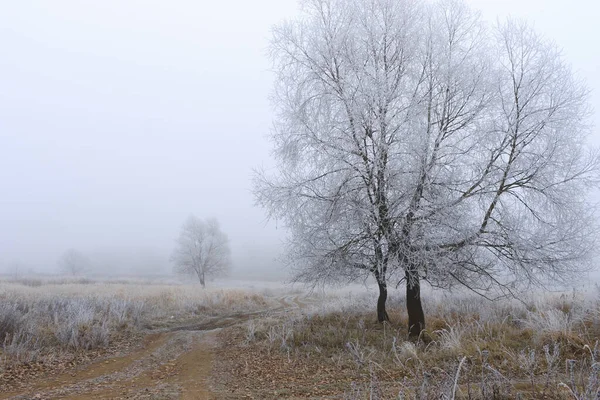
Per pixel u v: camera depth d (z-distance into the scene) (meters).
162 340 11.34
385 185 8.35
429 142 8.07
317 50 9.46
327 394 5.97
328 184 9.18
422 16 9.42
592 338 7.38
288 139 9.93
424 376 4.59
